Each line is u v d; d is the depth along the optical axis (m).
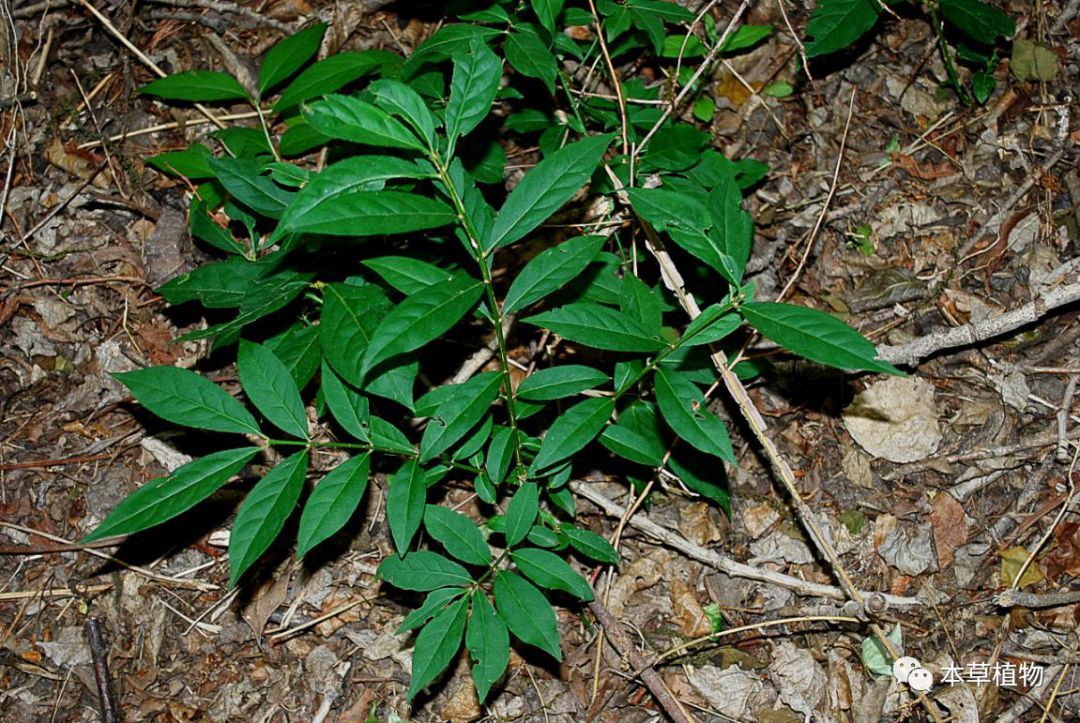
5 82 1.06
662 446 0.89
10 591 0.96
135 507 0.79
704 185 1.00
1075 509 0.99
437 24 1.12
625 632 0.96
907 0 1.11
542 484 0.91
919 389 1.02
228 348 1.01
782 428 1.02
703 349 0.91
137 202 1.05
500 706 0.95
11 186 1.05
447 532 0.85
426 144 0.77
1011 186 1.09
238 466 0.81
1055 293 0.96
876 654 0.95
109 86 1.08
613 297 0.91
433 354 1.01
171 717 0.94
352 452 0.99
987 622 0.97
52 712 0.93
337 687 0.95
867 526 0.99
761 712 0.95
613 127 1.01
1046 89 1.12
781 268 1.06
